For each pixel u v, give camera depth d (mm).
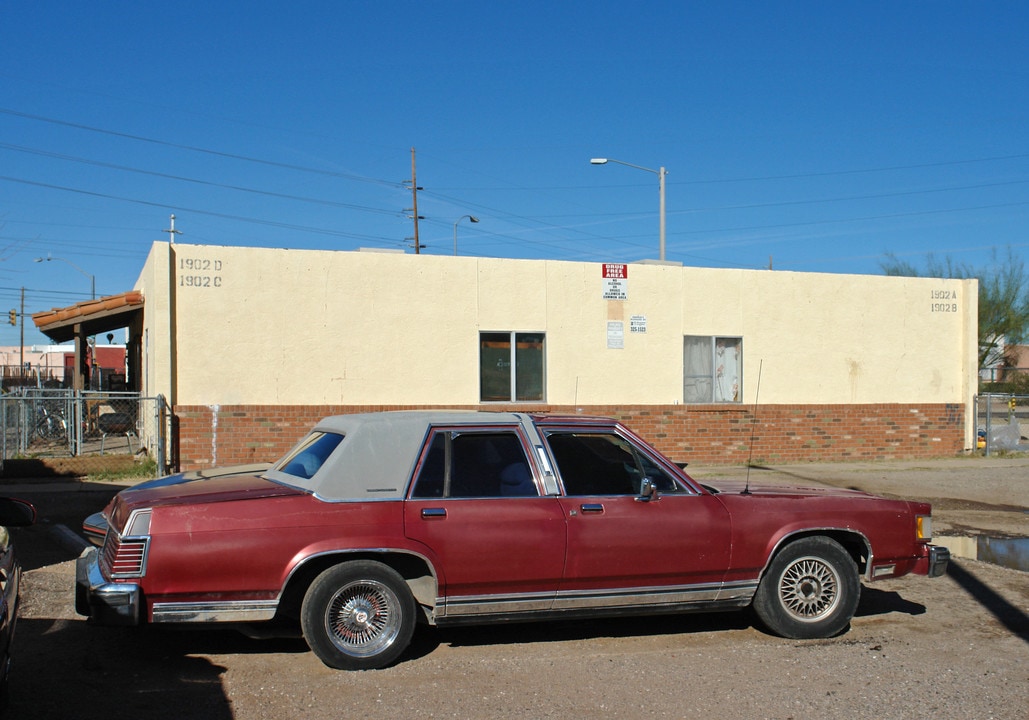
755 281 18203
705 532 6422
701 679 5762
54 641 6453
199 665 5945
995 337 38000
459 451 6203
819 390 18562
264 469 7398
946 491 14781
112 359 53375
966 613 7504
